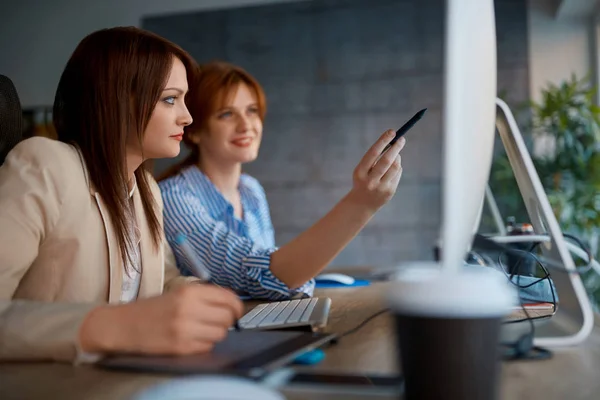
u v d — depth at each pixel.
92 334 0.60
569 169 3.38
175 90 1.08
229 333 0.76
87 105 0.98
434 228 3.94
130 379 0.54
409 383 0.40
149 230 1.14
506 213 3.06
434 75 4.00
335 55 4.15
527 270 1.09
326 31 4.16
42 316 0.62
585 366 0.59
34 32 4.74
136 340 0.60
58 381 0.54
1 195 0.81
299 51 4.21
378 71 4.09
